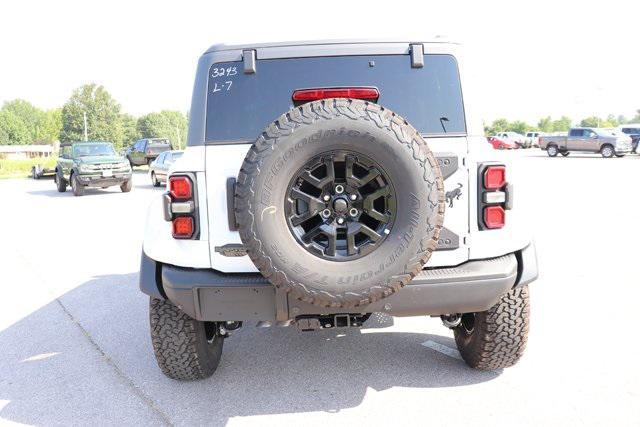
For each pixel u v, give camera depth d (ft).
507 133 165.78
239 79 9.73
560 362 11.74
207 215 9.23
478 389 10.68
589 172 63.05
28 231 34.81
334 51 9.74
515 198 9.95
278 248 7.97
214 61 9.79
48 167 98.07
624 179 53.42
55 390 11.41
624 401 9.99
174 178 9.17
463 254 9.23
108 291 19.56
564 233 26.48
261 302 9.03
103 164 58.34
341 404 10.30
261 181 7.89
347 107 7.89
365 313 9.30
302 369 11.94
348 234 8.12
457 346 12.23
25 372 12.43
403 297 8.88
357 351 12.86
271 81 9.71
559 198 40.06
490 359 10.87
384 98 9.65
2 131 482.28
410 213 7.93
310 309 8.91
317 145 7.88
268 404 10.41
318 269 8.00
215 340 11.76
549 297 16.31
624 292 16.55
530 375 11.20
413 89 9.67
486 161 9.23
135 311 17.04
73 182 58.80
